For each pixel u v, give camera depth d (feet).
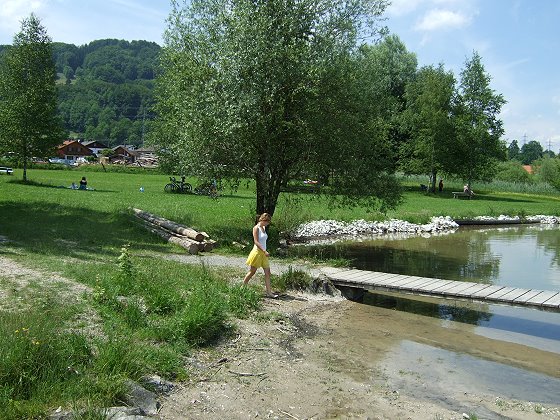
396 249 73.61
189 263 48.03
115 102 609.83
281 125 55.72
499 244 82.53
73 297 30.71
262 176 60.18
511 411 23.12
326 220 92.73
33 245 48.83
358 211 106.22
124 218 73.97
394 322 37.11
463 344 32.58
